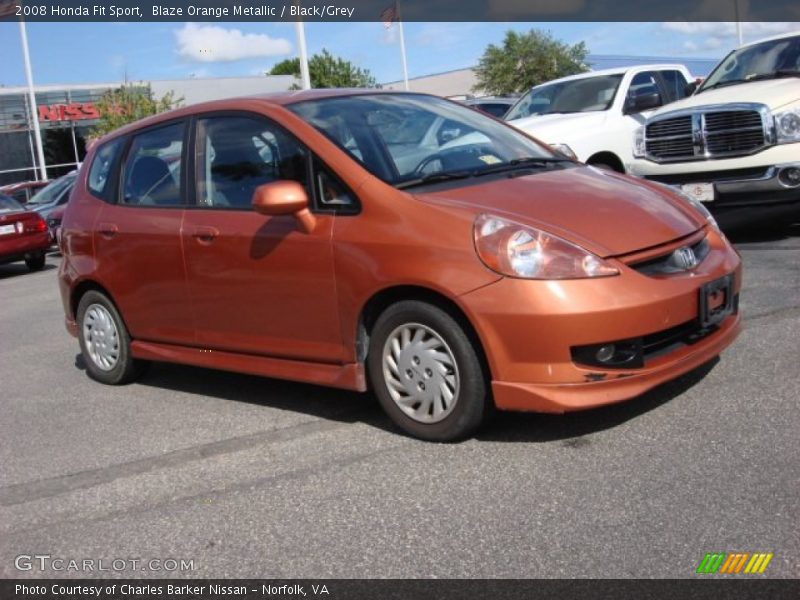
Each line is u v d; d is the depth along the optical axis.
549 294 3.69
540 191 4.26
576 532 3.19
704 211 4.65
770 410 4.11
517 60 44.00
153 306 5.44
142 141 5.67
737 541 3.00
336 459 4.17
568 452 3.90
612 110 10.62
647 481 3.52
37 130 33.31
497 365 3.81
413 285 4.00
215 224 4.92
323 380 4.51
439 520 3.42
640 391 3.83
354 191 4.30
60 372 6.77
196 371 6.25
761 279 6.77
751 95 8.18
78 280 5.98
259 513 3.70
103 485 4.23
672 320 3.86
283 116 4.74
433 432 4.14
